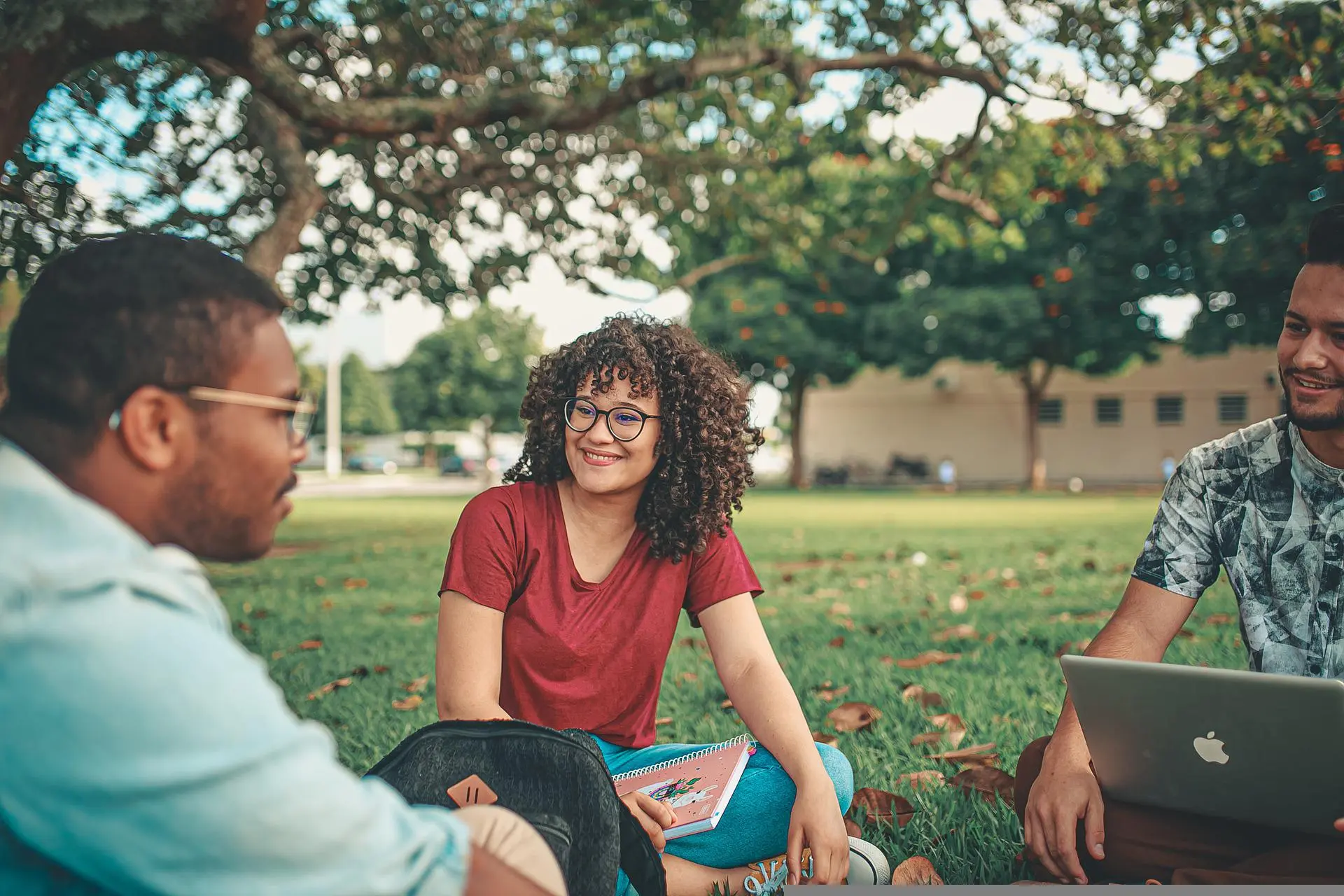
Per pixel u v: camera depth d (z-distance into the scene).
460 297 9.34
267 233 6.31
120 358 0.96
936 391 33.22
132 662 0.84
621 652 2.13
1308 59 5.03
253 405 1.01
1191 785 1.80
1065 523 13.92
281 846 0.86
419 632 5.52
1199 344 21.16
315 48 6.53
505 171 8.48
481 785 1.53
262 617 6.16
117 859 0.85
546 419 2.16
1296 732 1.61
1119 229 19.02
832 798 1.88
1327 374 1.84
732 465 2.15
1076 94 6.61
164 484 1.00
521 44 7.72
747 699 2.09
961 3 6.59
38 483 0.91
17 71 3.23
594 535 2.15
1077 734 2.01
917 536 11.80
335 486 35.94
